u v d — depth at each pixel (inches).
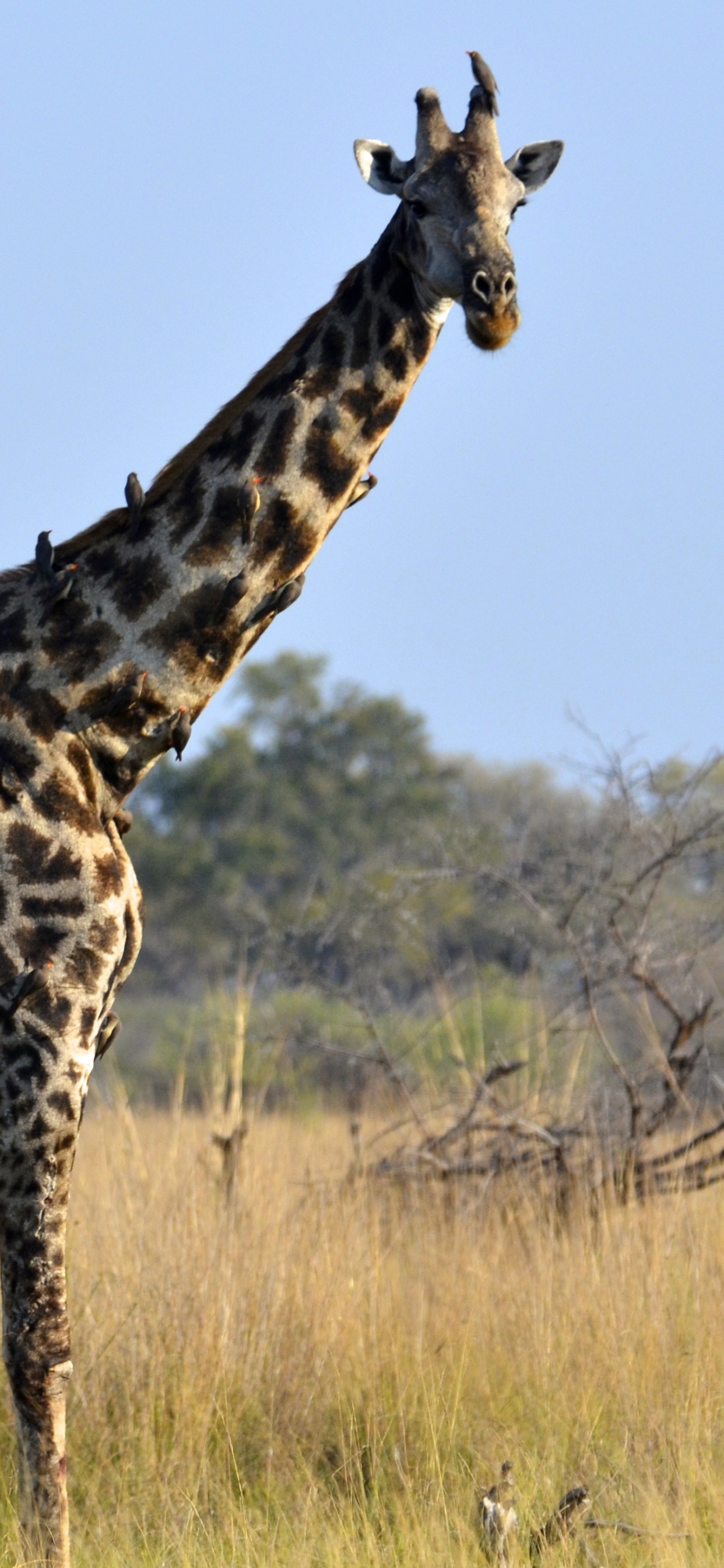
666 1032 631.2
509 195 304.8
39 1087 300.0
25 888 303.1
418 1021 755.4
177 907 1902.1
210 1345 375.9
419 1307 411.8
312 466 319.0
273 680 2181.3
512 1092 580.4
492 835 623.5
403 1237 472.7
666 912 592.1
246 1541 304.0
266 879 2039.9
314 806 2074.3
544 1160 518.0
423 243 305.9
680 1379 365.7
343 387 320.5
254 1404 370.9
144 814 2135.8
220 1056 605.9
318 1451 359.9
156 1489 339.0
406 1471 344.8
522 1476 333.4
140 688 311.4
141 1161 454.3
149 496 323.6
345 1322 389.4
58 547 322.7
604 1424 357.7
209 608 315.3
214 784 2020.2
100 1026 314.7
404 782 2098.9
